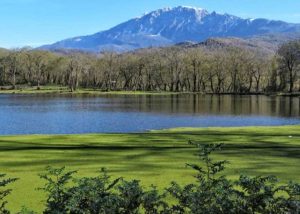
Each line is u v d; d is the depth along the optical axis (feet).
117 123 163.84
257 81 465.88
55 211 19.66
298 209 20.12
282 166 52.80
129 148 70.08
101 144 76.18
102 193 20.93
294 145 75.20
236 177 45.52
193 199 21.24
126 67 519.60
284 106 263.29
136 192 21.18
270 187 21.53
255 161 56.34
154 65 510.99
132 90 522.06
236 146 72.95
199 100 333.62
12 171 49.49
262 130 106.01
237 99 350.84
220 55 493.36
